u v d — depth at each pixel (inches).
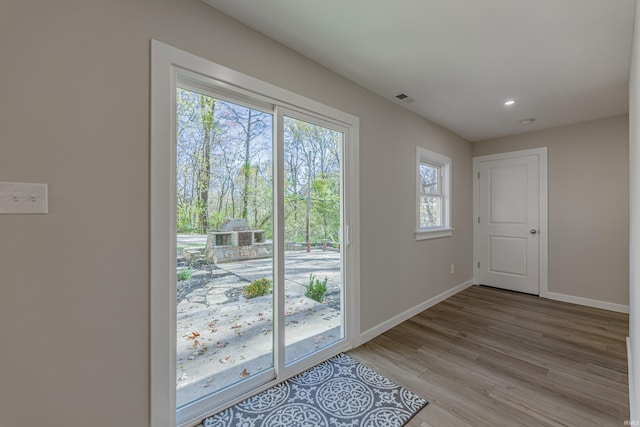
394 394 67.5
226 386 65.2
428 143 129.6
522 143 149.7
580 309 125.5
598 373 75.7
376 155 102.3
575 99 106.0
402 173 114.6
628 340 87.9
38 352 42.1
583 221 131.3
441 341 95.9
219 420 59.6
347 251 90.8
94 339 46.6
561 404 63.7
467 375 75.3
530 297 143.6
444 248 142.2
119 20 48.6
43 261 42.4
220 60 61.2
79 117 45.1
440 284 138.8
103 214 47.3
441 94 102.4
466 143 162.7
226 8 60.5
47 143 42.5
